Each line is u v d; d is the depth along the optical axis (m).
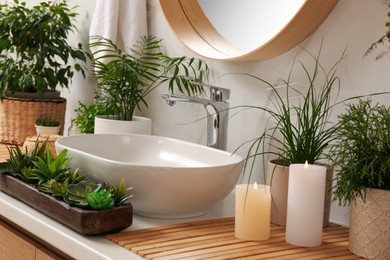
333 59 1.62
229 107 1.95
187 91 1.95
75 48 2.51
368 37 1.54
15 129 2.44
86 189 1.45
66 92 2.76
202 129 2.07
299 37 1.67
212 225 1.50
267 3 1.75
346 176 1.29
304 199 1.37
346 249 1.37
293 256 1.30
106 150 1.85
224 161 1.67
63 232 1.38
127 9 2.27
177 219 1.55
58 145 1.70
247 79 1.88
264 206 1.40
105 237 1.38
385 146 1.29
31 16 2.46
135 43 2.24
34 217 1.47
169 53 2.20
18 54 2.59
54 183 1.49
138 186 1.48
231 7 1.87
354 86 1.57
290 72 1.74
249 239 1.40
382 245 1.28
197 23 1.99
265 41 1.75
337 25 1.61
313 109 1.48
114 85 2.10
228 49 1.89
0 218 1.71
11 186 1.62
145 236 1.38
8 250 1.62
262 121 1.84
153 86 2.27
